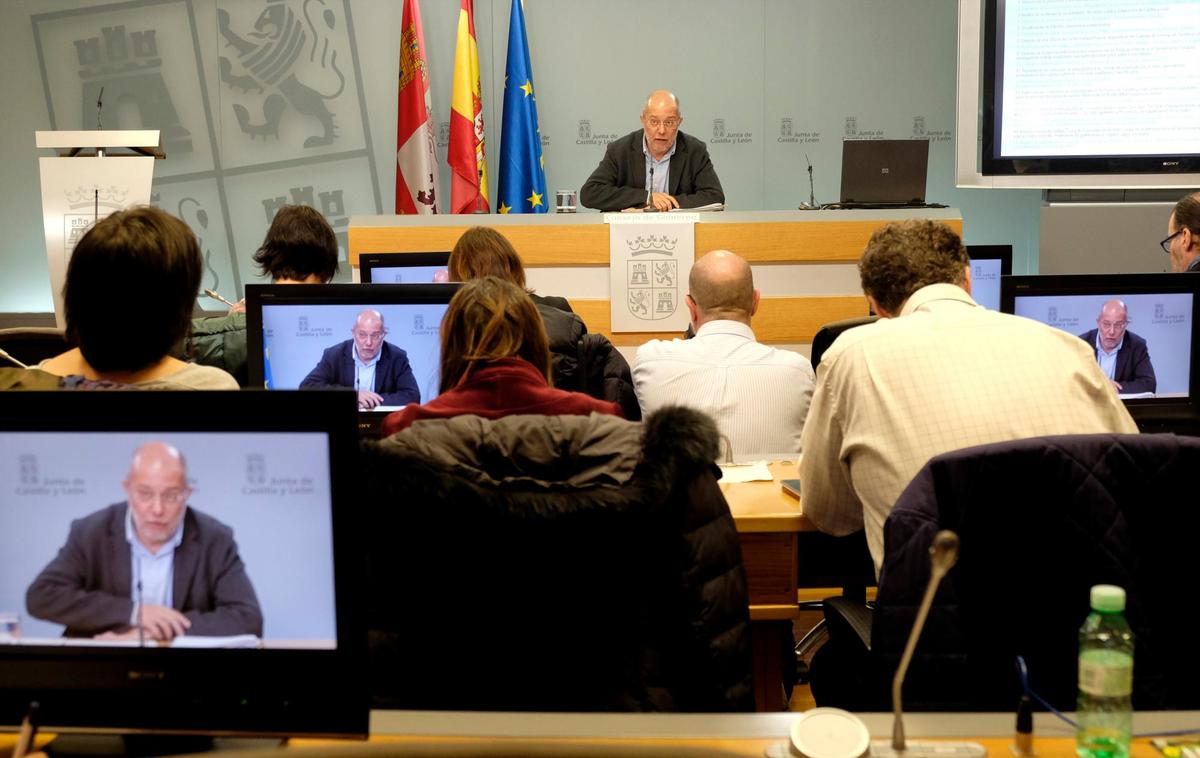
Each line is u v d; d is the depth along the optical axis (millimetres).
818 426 1984
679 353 2838
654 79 6660
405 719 1204
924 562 1413
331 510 1136
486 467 1431
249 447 1136
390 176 6676
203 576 1153
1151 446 1390
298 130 6648
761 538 2213
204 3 6562
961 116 5543
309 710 1151
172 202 6691
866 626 1964
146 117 6629
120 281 1445
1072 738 1146
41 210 6652
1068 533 1385
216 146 6652
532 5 6617
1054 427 1797
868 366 1876
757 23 6625
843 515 2061
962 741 1148
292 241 3104
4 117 6605
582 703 1477
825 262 4820
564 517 1389
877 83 6664
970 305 2006
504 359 1719
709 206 4996
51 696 1166
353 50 6598
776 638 2299
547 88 6668
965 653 1404
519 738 1161
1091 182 5543
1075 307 2898
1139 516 1391
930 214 4844
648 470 1409
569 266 4824
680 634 1495
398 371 2682
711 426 1447
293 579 1146
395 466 1365
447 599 1443
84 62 6582
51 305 6715
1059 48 5469
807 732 1129
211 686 1155
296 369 2668
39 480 1153
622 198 5598
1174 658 1377
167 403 1134
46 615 1166
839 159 6711
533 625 1453
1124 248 5516
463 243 2939
